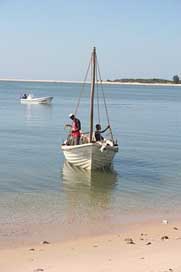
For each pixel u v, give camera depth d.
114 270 11.41
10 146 37.91
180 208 19.56
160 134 50.38
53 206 19.38
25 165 29.16
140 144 41.41
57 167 28.53
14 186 23.16
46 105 98.62
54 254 13.07
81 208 19.20
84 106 98.56
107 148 26.95
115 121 66.44
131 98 142.25
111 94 174.62
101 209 19.11
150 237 15.05
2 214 17.86
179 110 92.94
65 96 145.62
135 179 25.75
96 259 12.46
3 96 133.62
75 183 24.25
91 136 27.83
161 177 26.41
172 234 15.48
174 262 11.95
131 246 13.80
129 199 21.09
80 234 15.46
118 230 16.03
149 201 20.73
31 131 50.28
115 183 24.55
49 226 16.39
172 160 32.66
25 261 12.38
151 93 194.50
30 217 17.52
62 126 56.81
